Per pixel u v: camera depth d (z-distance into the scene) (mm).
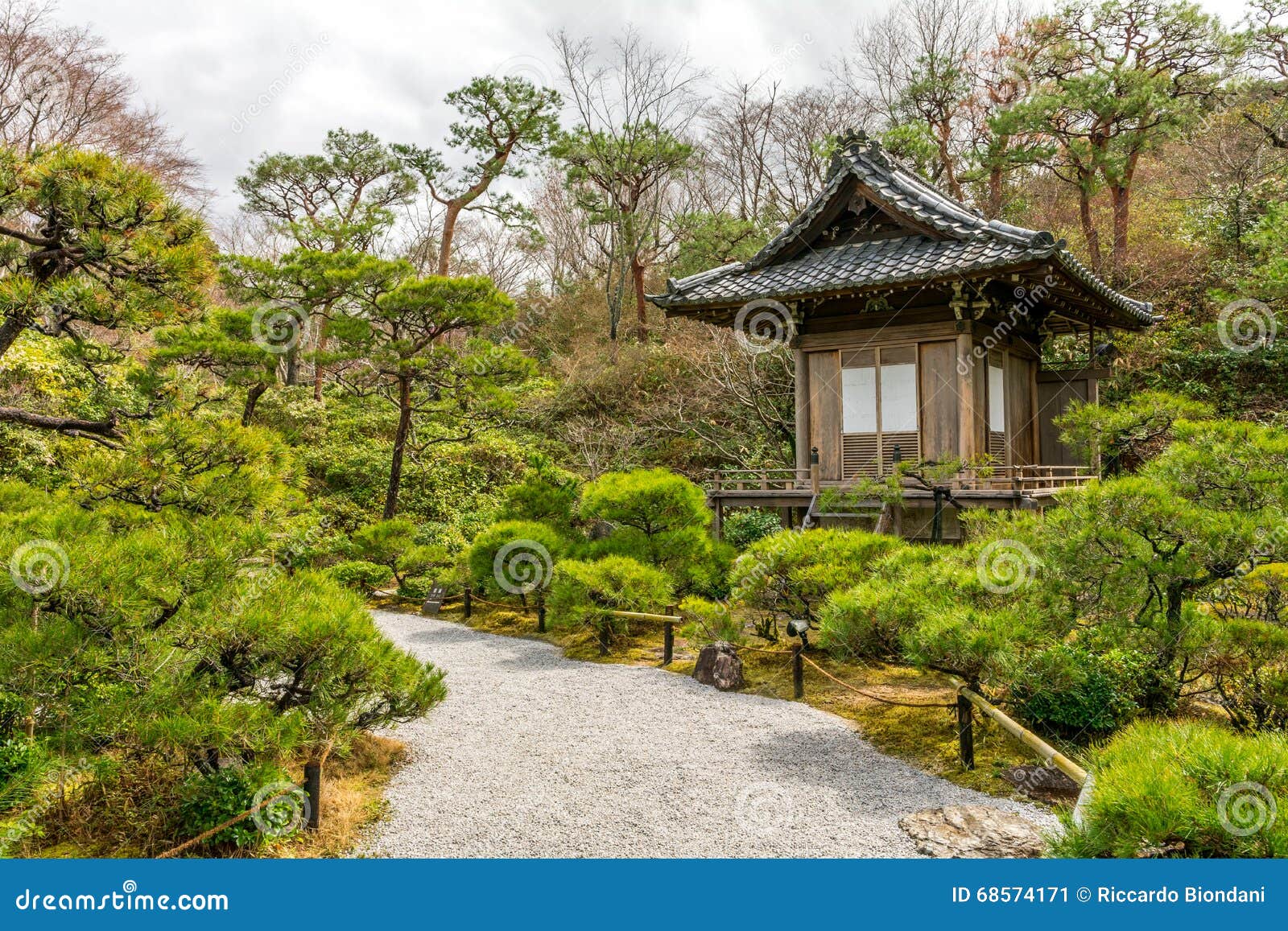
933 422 12508
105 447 7098
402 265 15859
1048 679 5848
